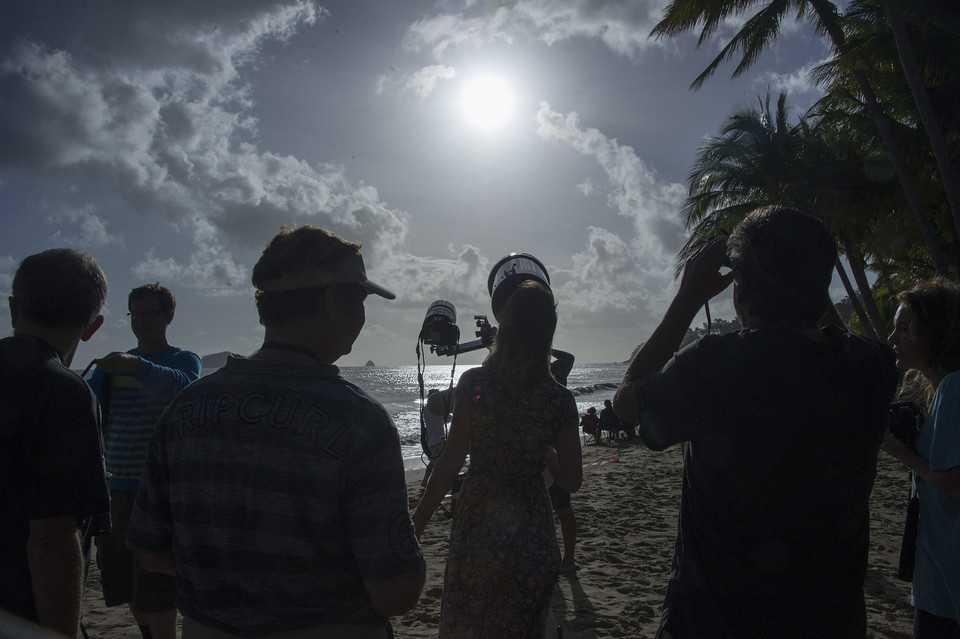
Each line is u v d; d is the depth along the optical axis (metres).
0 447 1.56
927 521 2.03
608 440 19.70
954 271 22.38
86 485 1.65
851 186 20.69
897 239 22.38
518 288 2.29
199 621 1.45
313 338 1.59
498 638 2.10
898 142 18.66
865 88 16.23
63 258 1.82
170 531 1.63
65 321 1.79
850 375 1.44
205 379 1.60
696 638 1.46
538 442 2.25
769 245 1.52
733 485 1.45
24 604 1.55
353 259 1.65
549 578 2.19
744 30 17.06
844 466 1.42
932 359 2.10
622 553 5.87
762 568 1.42
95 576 5.41
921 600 2.04
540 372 2.29
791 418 1.41
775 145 22.08
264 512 1.40
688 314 1.62
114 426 3.13
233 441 1.44
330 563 1.42
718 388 1.44
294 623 1.40
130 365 2.84
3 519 1.55
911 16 14.19
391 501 1.43
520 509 2.21
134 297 3.37
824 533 1.42
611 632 3.97
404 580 1.42
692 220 24.42
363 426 1.44
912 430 2.10
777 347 1.45
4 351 1.66
